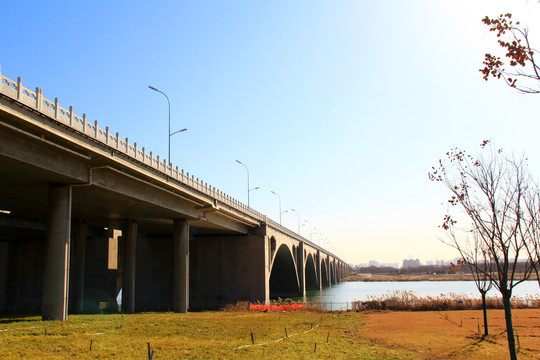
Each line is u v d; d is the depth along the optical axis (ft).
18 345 77.15
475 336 98.02
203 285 266.57
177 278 194.80
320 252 509.76
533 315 142.31
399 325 121.90
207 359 69.21
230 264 266.77
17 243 251.19
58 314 117.60
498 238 59.21
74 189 131.85
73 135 105.29
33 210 173.06
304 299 331.57
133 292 197.26
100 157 118.21
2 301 245.24
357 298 341.41
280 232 311.06
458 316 143.54
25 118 90.12
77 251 200.54
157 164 147.64
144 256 268.82
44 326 102.32
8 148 94.89
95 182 126.93
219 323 123.95
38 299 241.76
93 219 203.21
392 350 80.43
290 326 119.75
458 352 78.43
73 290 198.08
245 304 196.75
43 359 65.87
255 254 265.34
